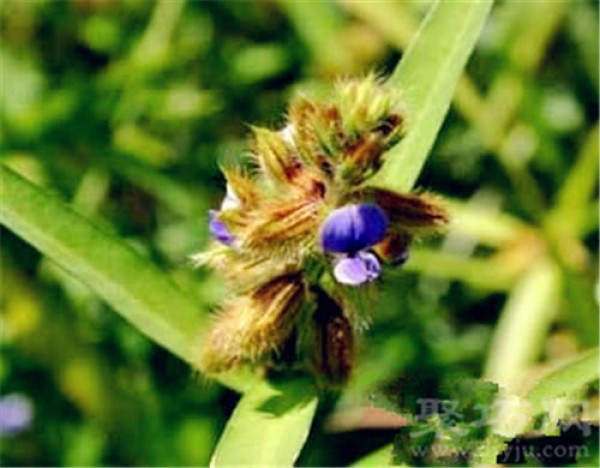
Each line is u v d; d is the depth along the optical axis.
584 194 0.34
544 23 0.35
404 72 0.24
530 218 0.34
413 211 0.22
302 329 0.23
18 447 0.32
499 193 0.34
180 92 0.35
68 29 0.36
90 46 0.36
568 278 0.32
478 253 0.34
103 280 0.24
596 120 0.35
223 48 0.35
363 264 0.22
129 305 0.24
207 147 0.34
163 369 0.32
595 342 0.32
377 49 0.35
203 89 0.35
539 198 0.34
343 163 0.21
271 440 0.23
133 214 0.34
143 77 0.35
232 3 0.36
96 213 0.34
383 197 0.22
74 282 0.32
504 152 0.34
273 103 0.35
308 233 0.22
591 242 0.33
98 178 0.34
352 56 0.35
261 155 0.22
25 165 0.34
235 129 0.35
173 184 0.34
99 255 0.24
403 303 0.32
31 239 0.24
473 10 0.24
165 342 0.24
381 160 0.21
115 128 0.34
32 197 0.24
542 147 0.34
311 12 0.34
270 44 0.36
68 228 0.24
